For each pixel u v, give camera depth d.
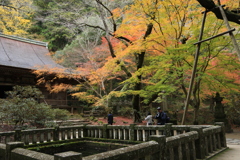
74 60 20.95
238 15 5.36
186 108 5.96
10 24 17.98
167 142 3.06
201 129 4.11
